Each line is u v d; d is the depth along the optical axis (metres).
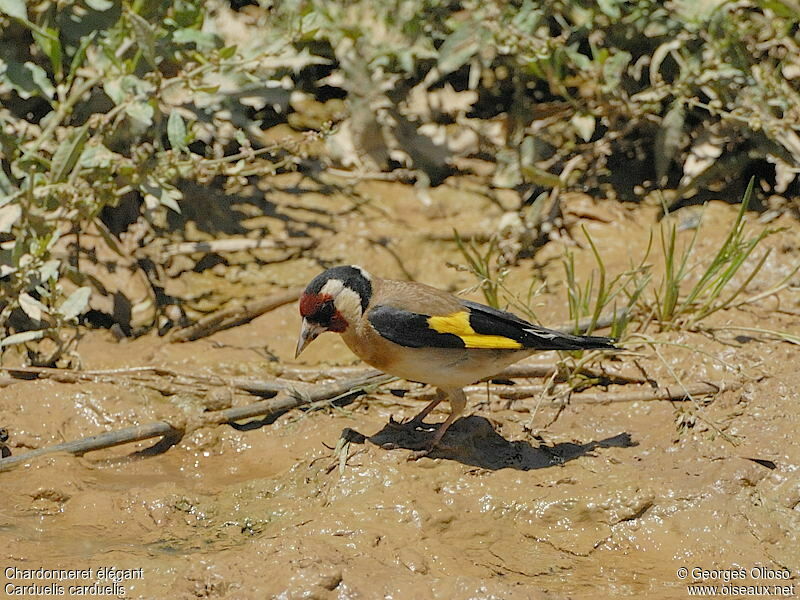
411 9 14.82
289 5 14.41
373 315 9.65
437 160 15.02
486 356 9.69
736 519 9.30
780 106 13.72
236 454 10.67
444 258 13.81
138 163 12.04
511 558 9.02
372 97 14.91
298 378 11.66
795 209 13.98
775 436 10.21
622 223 14.07
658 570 8.95
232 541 9.15
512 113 15.16
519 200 14.52
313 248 13.83
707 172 14.11
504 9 14.16
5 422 10.74
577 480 9.70
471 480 9.66
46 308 11.37
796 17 13.48
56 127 12.63
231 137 14.55
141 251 13.45
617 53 14.09
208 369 11.79
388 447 9.89
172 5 12.98
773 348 11.66
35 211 11.66
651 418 10.95
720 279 12.02
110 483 10.12
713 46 13.72
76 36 13.25
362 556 8.62
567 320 12.60
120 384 11.27
